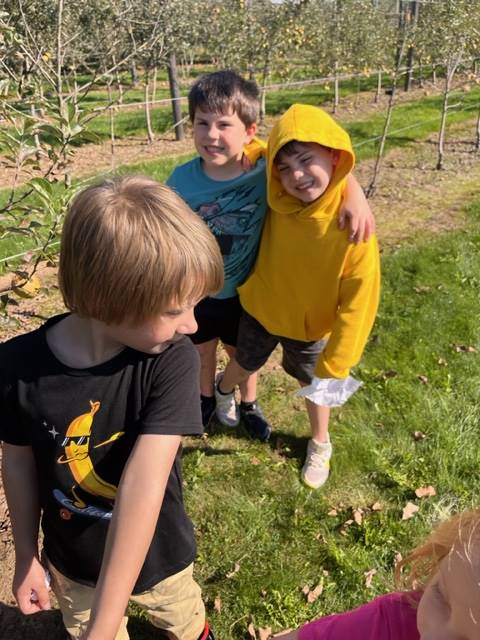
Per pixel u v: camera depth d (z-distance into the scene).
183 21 11.55
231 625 2.21
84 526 1.44
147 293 1.05
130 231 1.03
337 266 2.19
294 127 1.95
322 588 2.33
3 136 2.18
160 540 1.55
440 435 3.14
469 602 0.82
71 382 1.24
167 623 1.76
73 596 1.59
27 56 3.98
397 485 2.86
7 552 2.44
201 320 2.73
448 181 8.55
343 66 14.77
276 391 3.58
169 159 10.21
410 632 1.13
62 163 2.37
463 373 3.73
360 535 2.58
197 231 1.10
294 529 2.60
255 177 2.32
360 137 11.24
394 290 4.80
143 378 1.24
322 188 2.05
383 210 7.28
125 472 1.21
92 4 8.79
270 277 2.37
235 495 2.77
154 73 15.84
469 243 5.71
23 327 4.30
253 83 2.37
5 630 2.17
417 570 1.11
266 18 13.53
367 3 15.39
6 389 1.27
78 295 1.09
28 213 2.26
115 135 12.59
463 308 4.49
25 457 1.41
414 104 14.58
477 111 13.28
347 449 3.05
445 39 8.79
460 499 2.76
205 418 3.10
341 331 2.25
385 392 3.53
